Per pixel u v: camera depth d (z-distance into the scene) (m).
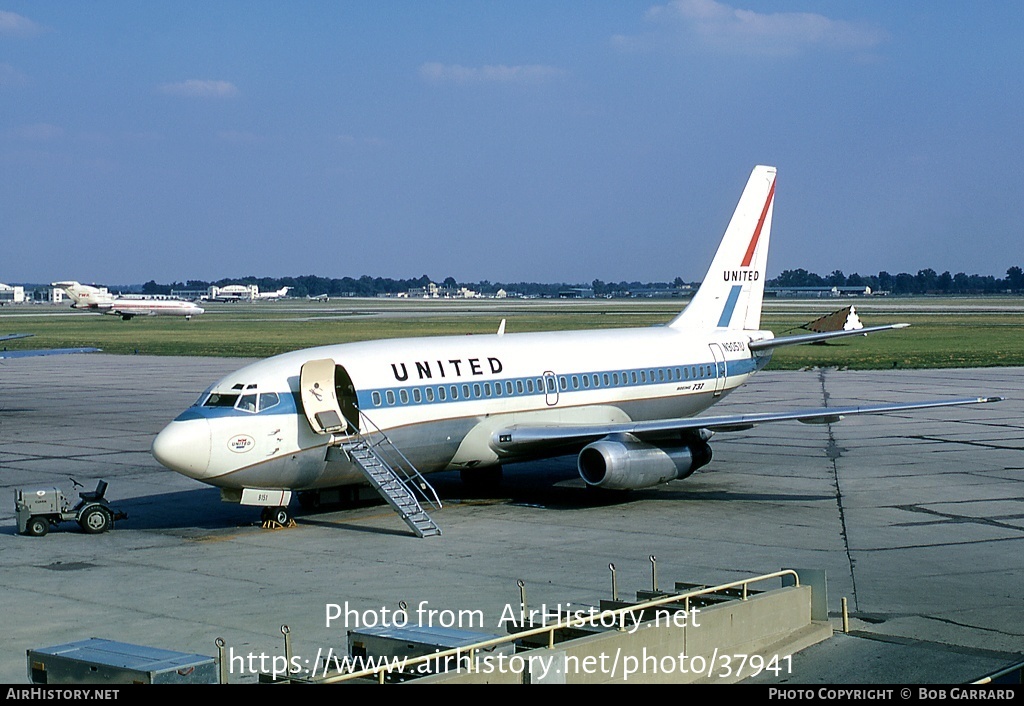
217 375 93.62
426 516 32.97
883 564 28.23
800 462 45.97
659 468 36.97
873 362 99.00
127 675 15.73
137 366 104.62
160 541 32.03
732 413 61.94
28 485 41.59
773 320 169.62
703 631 19.58
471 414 37.28
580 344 42.28
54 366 105.75
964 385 77.19
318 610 24.33
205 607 24.70
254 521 34.88
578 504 37.34
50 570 28.52
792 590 21.88
